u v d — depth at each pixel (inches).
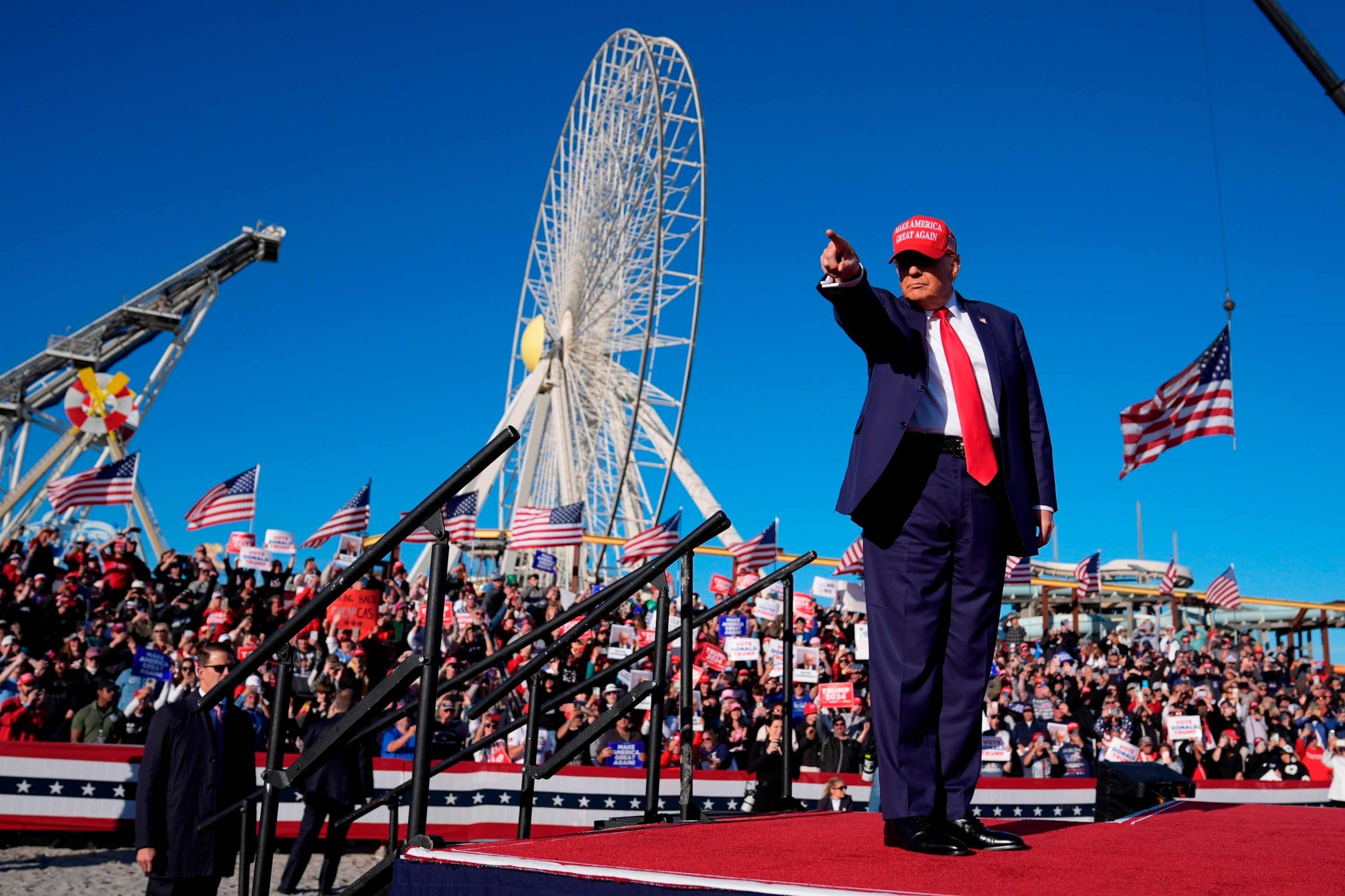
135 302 1925.4
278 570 760.3
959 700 144.9
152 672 520.7
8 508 1641.2
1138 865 122.4
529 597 890.7
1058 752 693.9
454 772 493.7
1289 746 753.0
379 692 147.0
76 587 665.0
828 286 146.7
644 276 1194.6
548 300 1467.8
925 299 155.6
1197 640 1391.5
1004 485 150.1
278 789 164.9
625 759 565.9
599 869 109.8
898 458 150.1
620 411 1295.5
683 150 1160.8
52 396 1831.9
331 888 403.5
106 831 440.8
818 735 609.6
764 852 132.0
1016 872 117.4
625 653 689.6
